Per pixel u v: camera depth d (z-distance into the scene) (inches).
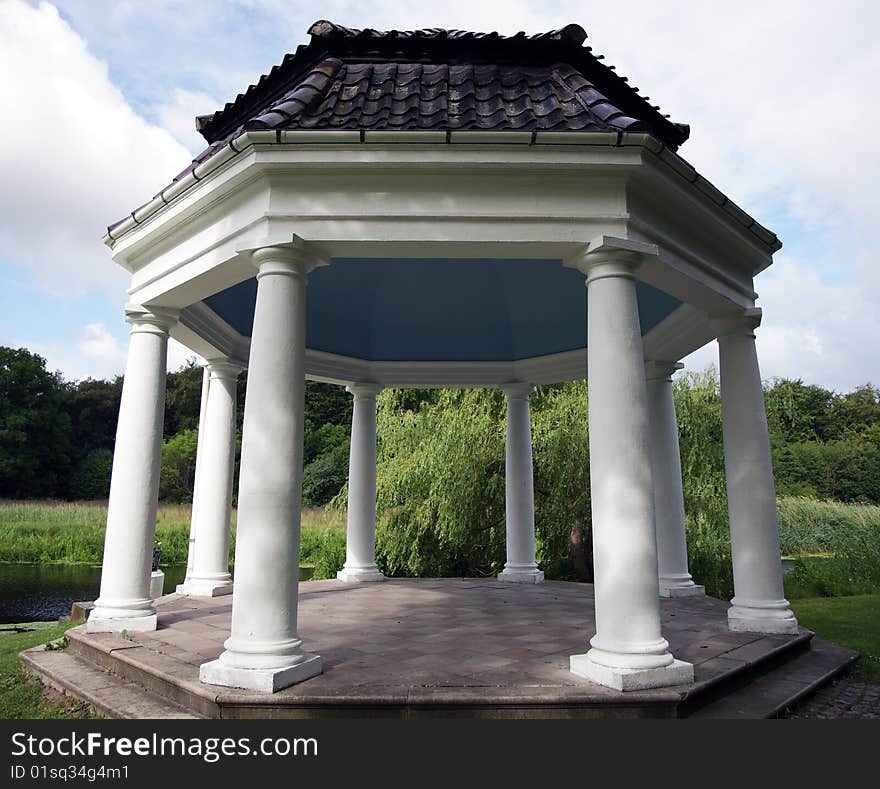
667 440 575.2
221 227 346.3
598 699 253.6
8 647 496.1
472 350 668.7
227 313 524.4
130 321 429.4
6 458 2573.8
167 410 3043.8
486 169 306.0
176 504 2475.4
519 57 397.1
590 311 311.9
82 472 2792.8
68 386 3348.9
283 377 297.1
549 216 307.6
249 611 278.4
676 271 349.4
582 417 951.6
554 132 294.2
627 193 315.0
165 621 424.8
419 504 982.4
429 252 322.0
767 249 431.2
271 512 285.4
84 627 413.7
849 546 1135.0
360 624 417.7
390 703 251.8
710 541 962.7
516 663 307.0
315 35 391.5
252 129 294.8
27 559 1823.3
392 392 1074.7
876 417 2741.1
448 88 358.9
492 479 973.8
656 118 430.0
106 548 404.8
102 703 288.0
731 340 432.8
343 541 1210.0
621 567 279.6
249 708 254.8
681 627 414.9
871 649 447.5
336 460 2303.2
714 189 350.3
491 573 1058.7
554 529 968.9
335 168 305.3
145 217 389.7
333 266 528.4
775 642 370.0
